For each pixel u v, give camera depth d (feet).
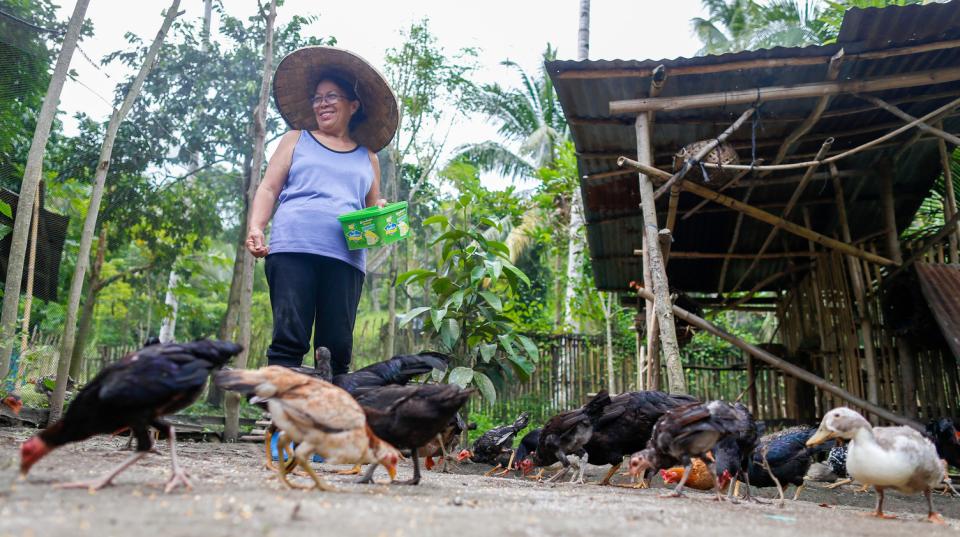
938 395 33.60
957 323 27.76
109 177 56.54
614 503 14.17
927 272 30.50
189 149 57.21
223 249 91.66
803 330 41.91
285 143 22.11
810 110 28.14
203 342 12.30
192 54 56.70
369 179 22.66
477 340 32.30
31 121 49.34
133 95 31.63
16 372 31.86
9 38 36.19
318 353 17.72
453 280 32.73
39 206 32.68
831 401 38.29
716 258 43.32
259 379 12.60
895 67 25.38
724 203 30.94
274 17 38.86
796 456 23.81
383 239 20.20
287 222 20.48
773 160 32.32
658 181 28.63
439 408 15.38
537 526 9.65
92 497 10.17
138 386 11.12
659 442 18.69
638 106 26.45
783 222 32.19
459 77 58.34
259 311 87.71
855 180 35.47
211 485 12.55
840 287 37.35
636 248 41.55
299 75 23.22
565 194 59.93
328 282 20.75
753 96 25.53
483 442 30.96
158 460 17.01
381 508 10.58
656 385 30.94
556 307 69.82
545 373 49.44
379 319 81.41
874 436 16.05
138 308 90.79
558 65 25.25
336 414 12.75
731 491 18.93
